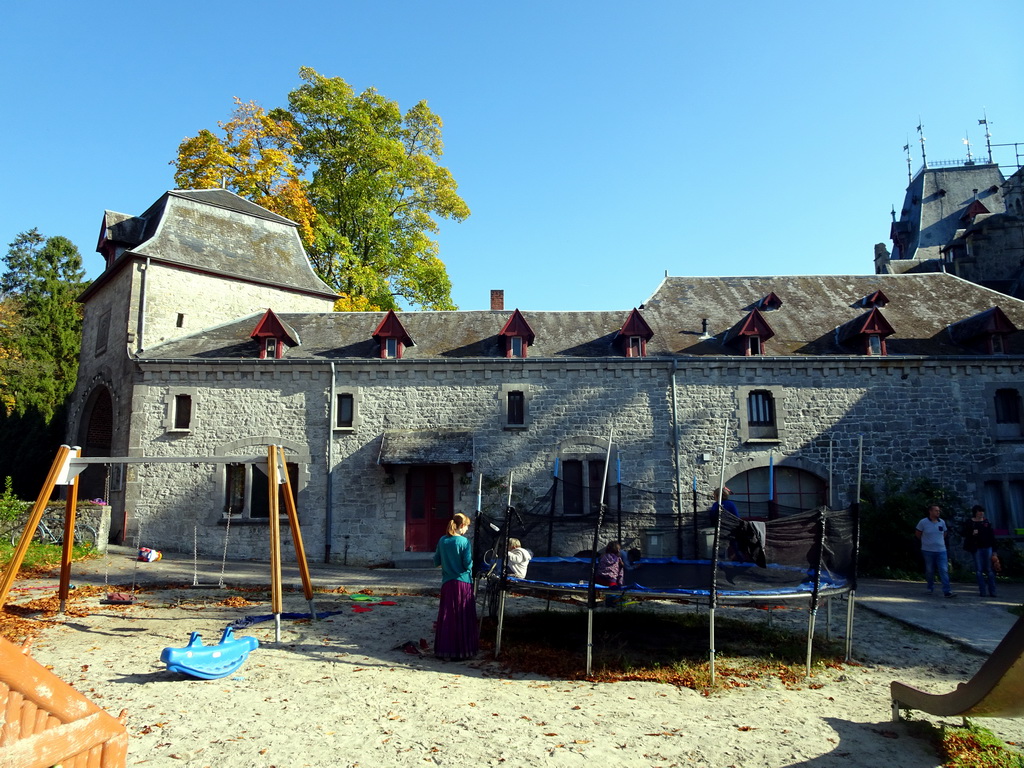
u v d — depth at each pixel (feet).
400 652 25.40
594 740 17.39
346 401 54.75
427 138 91.35
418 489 53.93
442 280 88.69
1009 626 30.50
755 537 23.59
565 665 23.79
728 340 56.65
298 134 82.12
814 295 64.44
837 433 53.67
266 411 53.98
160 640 26.32
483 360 54.54
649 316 61.62
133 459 28.94
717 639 28.07
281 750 16.35
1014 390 54.24
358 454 53.67
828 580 24.97
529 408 54.29
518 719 18.72
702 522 28.89
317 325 60.80
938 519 39.37
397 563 51.88
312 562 51.80
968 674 23.72
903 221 111.14
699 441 53.57
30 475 67.51
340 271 79.82
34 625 28.12
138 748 16.16
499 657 24.99
